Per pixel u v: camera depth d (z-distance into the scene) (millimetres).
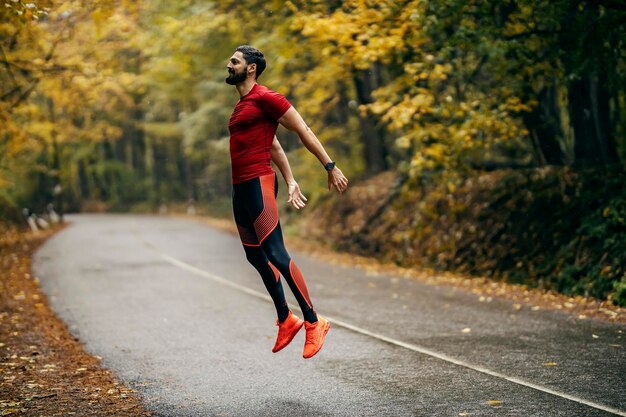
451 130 12531
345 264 16531
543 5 10664
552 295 11047
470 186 16125
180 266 15875
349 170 24062
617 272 10461
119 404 5508
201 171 55156
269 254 4773
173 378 6387
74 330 8906
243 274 14383
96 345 7953
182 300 11148
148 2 17469
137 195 58688
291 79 19000
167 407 5422
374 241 18453
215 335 8406
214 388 6004
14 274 14625
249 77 4754
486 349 7199
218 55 19656
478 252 14172
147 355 7395
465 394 5551
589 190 12711
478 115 11883
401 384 5934
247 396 5715
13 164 24703
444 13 10836
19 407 5387
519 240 13438
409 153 23875
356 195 22234
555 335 7832
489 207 14836
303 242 21625
